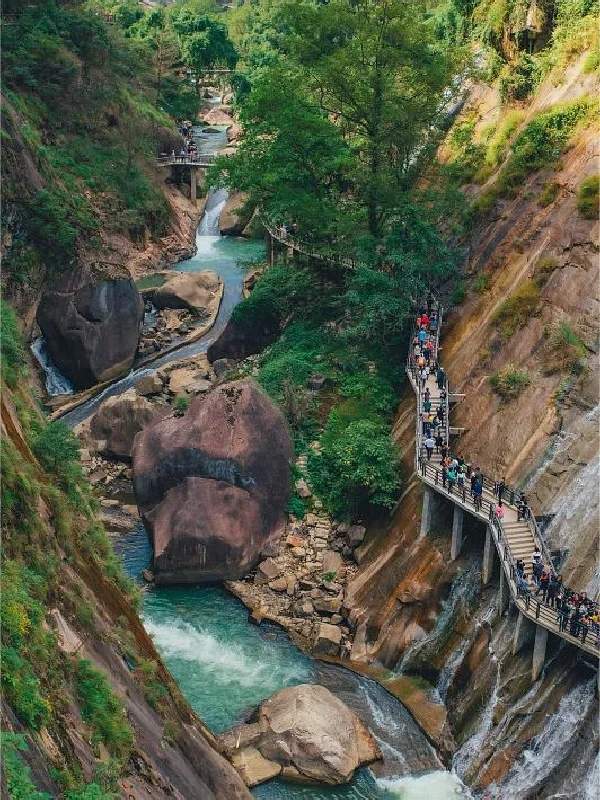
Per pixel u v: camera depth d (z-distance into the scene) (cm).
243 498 3497
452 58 4447
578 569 2623
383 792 2509
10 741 1350
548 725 2458
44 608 1791
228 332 4784
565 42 4028
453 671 2828
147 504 3600
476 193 4181
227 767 2238
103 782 1577
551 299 3272
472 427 3288
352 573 3381
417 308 3953
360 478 3472
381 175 4284
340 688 2919
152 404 4200
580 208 3328
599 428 2830
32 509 1989
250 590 3359
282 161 4522
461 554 3031
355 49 4206
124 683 1986
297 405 3925
